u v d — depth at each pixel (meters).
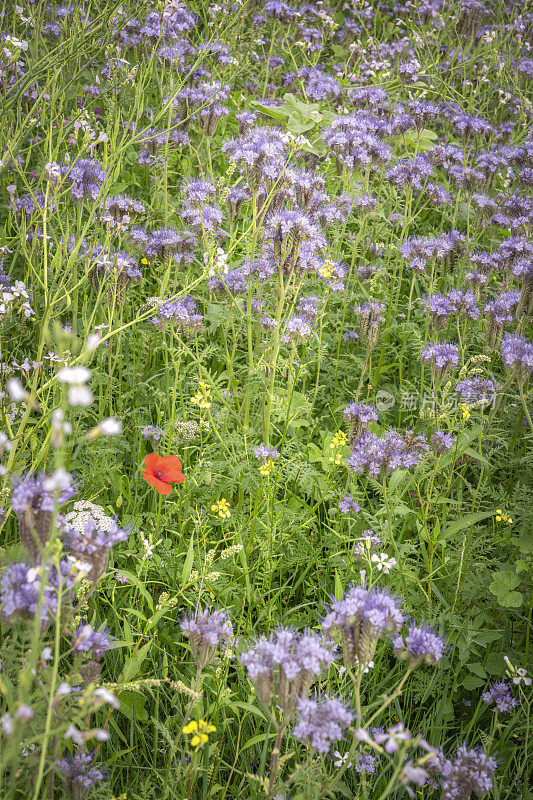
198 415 4.44
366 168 5.72
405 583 3.69
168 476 3.64
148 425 4.34
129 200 4.92
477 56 9.09
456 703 3.55
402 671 3.48
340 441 3.95
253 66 8.34
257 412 4.71
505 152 7.03
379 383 5.45
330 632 2.58
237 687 3.26
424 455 4.05
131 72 5.68
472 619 3.79
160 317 4.32
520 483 4.47
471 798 3.09
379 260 6.01
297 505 4.22
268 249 4.57
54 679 2.01
